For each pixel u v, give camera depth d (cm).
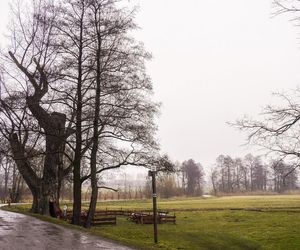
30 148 3741
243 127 1591
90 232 2067
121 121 2758
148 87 2852
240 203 7681
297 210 5462
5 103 3297
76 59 2791
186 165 15612
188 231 3469
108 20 2788
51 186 3566
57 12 2919
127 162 2861
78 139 2848
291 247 2738
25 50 3553
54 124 3203
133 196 12750
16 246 1516
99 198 11688
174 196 12762
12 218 2759
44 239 1736
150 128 2858
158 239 2847
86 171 3372
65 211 3778
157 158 2872
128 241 1895
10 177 8862
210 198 11538
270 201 8269
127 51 2831
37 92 3325
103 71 2761
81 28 2783
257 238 3139
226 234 3350
